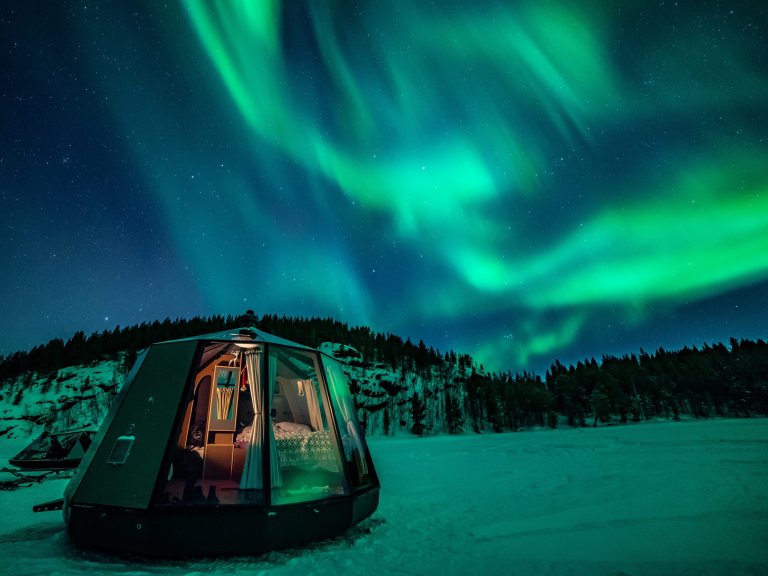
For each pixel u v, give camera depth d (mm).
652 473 12844
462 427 105625
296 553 5617
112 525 5414
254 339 7707
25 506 9516
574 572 4871
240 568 5016
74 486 6250
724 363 103875
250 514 5457
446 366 149625
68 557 5469
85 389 89250
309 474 7613
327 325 154375
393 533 6793
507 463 18953
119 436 6293
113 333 117688
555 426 101438
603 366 155375
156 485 5535
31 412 80375
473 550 5793
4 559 5312
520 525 7258
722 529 6449
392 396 117750
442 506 9141
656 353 155375
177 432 6051
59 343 107125
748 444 21703
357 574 4848
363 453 7977
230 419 8367
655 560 5172
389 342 158250
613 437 34000
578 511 8203
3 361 98688
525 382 130125
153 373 6902
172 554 5297
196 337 7320
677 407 101062
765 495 8883
